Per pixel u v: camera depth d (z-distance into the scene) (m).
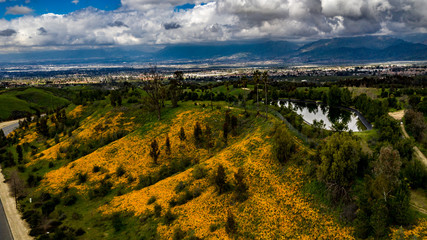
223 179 49.19
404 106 127.19
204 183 55.78
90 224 53.53
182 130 80.19
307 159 47.91
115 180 71.06
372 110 113.12
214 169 58.56
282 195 43.38
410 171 45.53
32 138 126.50
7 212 63.59
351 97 160.12
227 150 66.19
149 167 73.56
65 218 57.81
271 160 52.62
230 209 45.06
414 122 83.94
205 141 78.81
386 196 32.84
